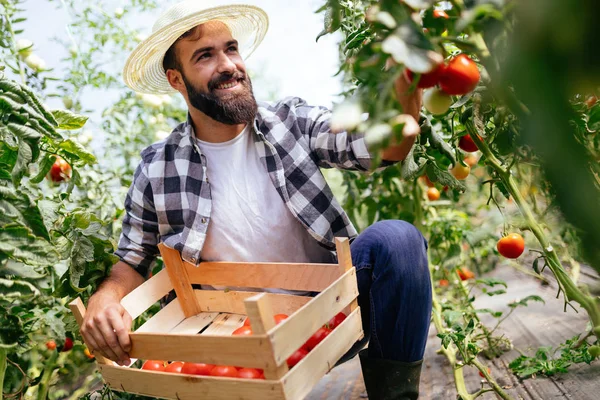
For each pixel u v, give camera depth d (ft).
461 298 8.64
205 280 5.40
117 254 5.69
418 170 5.75
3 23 7.22
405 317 4.74
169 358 3.96
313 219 5.32
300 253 5.58
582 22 2.02
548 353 5.85
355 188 9.56
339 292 3.99
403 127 2.50
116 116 10.24
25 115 4.15
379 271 4.75
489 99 3.74
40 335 5.95
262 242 5.49
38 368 7.41
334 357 3.88
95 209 8.14
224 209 5.53
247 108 5.45
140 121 10.90
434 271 8.64
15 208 4.05
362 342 5.04
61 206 5.11
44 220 4.26
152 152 5.85
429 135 5.22
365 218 10.51
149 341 4.08
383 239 4.79
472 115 4.51
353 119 2.44
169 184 5.59
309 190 5.37
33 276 4.11
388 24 2.52
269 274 5.02
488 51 2.68
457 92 3.00
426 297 4.79
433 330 8.23
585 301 3.78
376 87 2.66
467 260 10.71
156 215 5.76
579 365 5.33
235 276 5.21
